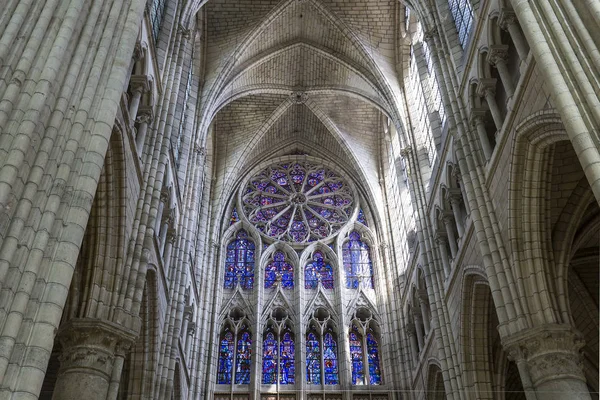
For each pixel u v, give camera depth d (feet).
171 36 76.64
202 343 103.76
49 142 35.91
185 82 87.51
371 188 125.70
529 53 52.19
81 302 49.93
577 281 79.56
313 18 112.27
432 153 91.35
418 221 89.76
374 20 109.50
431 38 79.97
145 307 65.98
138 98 61.67
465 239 69.67
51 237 33.96
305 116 131.85
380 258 119.65
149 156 64.49
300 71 122.72
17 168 33.24
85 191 36.29
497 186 59.57
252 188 132.67
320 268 120.78
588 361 81.92
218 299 113.50
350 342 110.73
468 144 66.23
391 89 105.50
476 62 65.92
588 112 37.70
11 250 31.55
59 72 38.58
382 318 111.45
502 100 63.26
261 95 125.70
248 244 124.26
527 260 54.65
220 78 106.73
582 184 57.11
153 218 61.00
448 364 74.64
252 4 108.06
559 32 41.63
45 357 30.42
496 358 72.79
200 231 113.39
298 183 134.00
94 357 46.52
